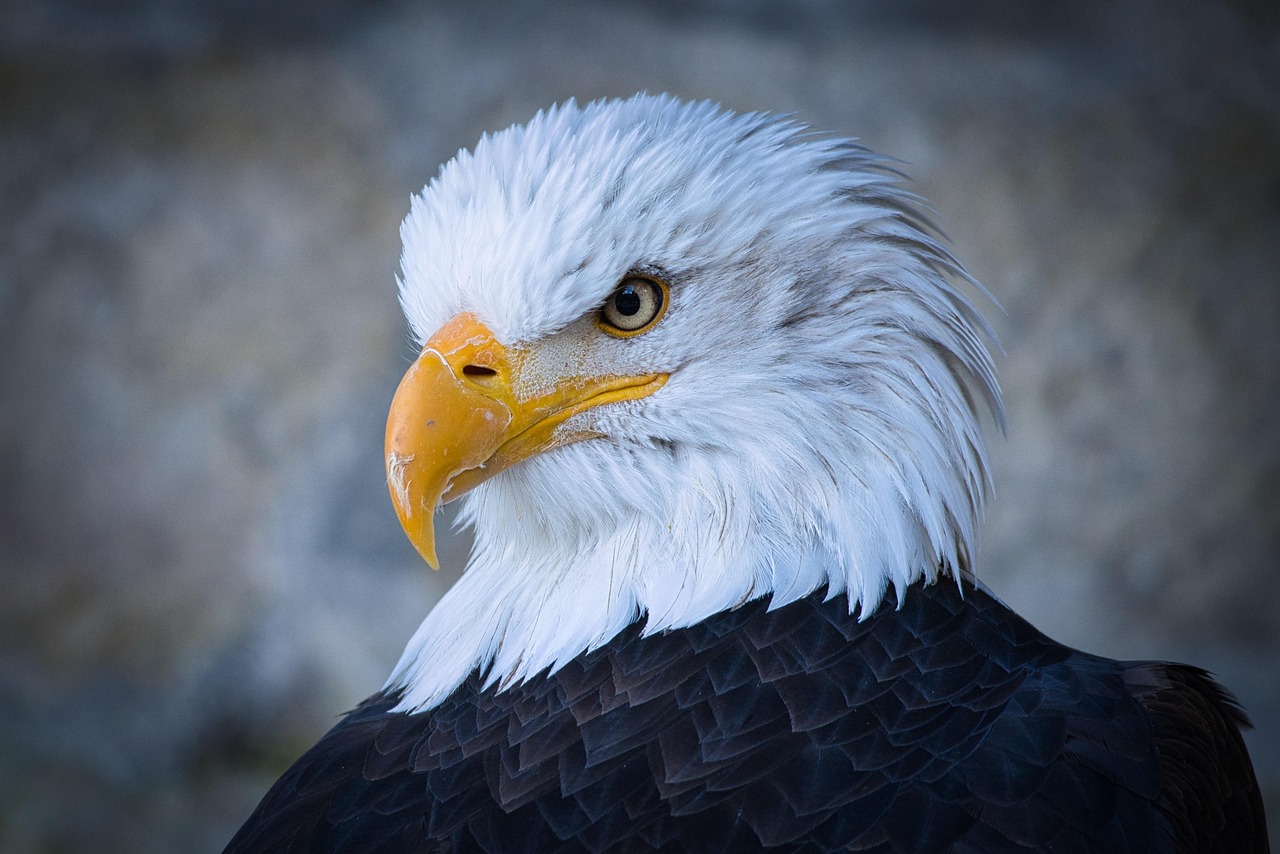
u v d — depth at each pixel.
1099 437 12.91
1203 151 13.46
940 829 3.98
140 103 13.91
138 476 12.95
